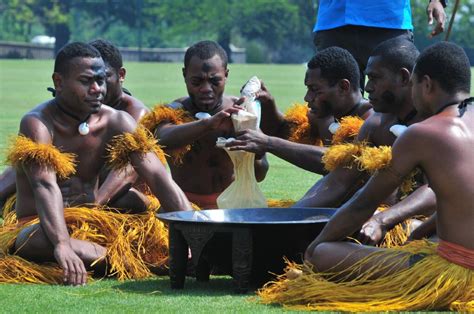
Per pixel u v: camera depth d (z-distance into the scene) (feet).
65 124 33.53
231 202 34.17
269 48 356.18
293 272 27.96
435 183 26.45
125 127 33.91
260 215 31.48
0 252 31.71
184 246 29.09
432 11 44.39
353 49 46.75
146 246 32.60
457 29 319.06
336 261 27.37
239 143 33.81
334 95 36.91
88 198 34.09
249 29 341.21
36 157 31.58
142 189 37.88
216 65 36.24
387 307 25.89
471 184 26.12
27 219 32.99
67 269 29.89
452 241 26.16
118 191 34.55
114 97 41.16
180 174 37.68
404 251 26.86
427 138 26.48
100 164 34.19
